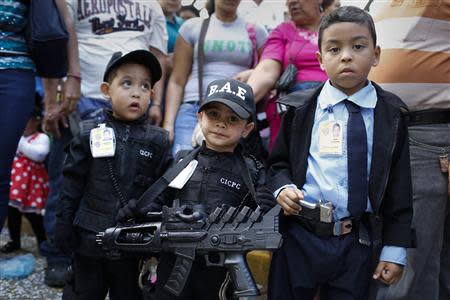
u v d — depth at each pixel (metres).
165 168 2.12
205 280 1.90
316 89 1.94
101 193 2.02
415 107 2.12
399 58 2.11
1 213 2.31
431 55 2.08
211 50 3.08
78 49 2.85
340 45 1.81
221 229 1.78
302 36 2.85
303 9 2.82
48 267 3.07
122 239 1.90
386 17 2.18
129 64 2.10
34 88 2.41
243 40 3.13
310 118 1.89
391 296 2.11
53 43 2.36
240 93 1.91
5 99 2.29
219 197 1.89
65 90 2.73
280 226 1.91
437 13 2.06
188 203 1.90
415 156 2.10
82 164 2.05
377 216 1.84
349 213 1.82
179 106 3.16
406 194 1.83
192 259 1.80
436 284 2.14
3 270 3.17
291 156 1.92
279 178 1.92
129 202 1.96
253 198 1.90
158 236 1.84
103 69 2.96
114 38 3.02
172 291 1.83
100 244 1.92
